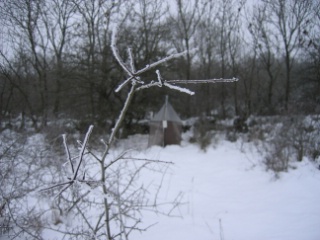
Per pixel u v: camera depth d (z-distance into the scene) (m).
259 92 19.44
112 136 2.59
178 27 20.88
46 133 8.70
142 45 16.83
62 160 6.29
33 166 6.42
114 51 2.26
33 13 15.33
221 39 18.77
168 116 14.94
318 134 10.02
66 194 5.18
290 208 6.72
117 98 17.64
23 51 15.05
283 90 20.12
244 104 19.11
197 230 5.62
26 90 13.66
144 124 19.03
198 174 10.06
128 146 13.73
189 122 18.36
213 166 10.98
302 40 17.11
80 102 16.56
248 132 14.70
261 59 19.48
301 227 5.59
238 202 7.43
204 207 7.12
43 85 16.58
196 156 12.51
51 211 5.38
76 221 5.25
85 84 16.33
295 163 9.49
